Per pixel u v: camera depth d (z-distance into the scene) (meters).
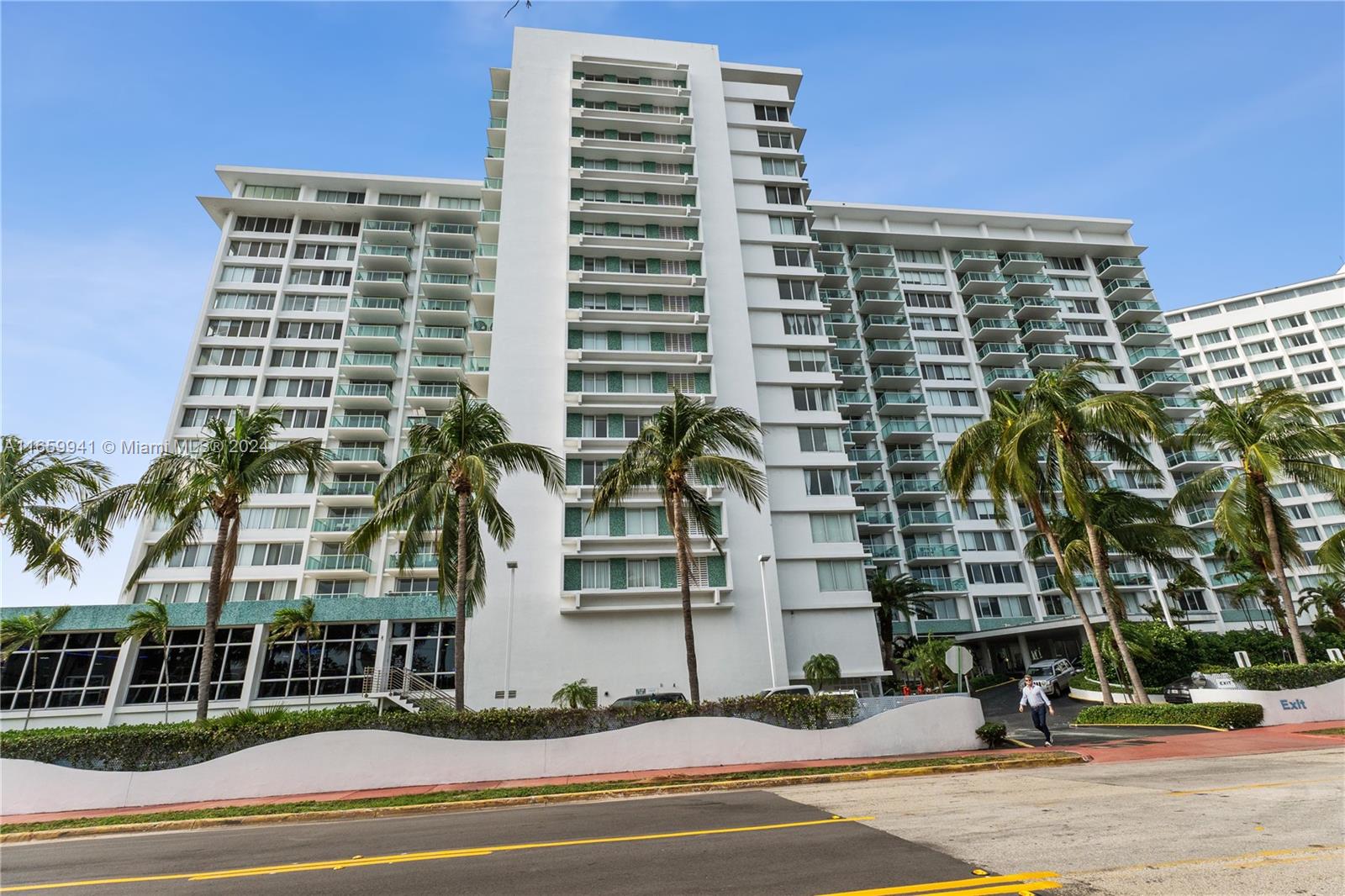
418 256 55.78
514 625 32.41
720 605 33.81
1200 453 59.28
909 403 56.41
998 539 54.66
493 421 21.91
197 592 43.72
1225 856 6.89
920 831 8.53
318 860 8.70
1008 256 64.94
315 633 31.22
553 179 43.16
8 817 13.23
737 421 22.36
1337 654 28.11
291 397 50.56
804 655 36.06
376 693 29.80
